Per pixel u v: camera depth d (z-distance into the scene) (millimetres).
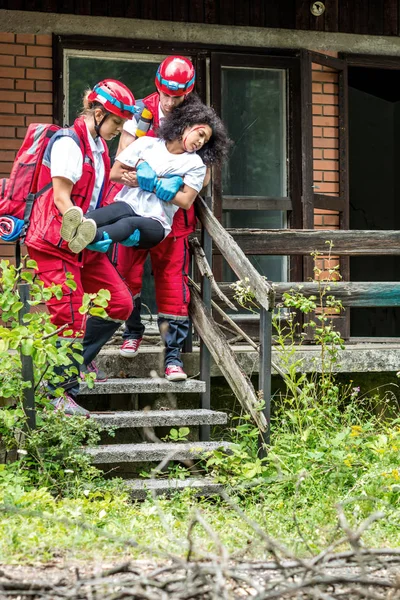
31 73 12664
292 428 10133
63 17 12742
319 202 13234
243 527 7148
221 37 13195
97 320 9016
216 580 4523
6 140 12578
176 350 9742
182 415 9266
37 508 7109
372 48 13789
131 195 9203
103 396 10086
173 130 9203
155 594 4516
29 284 8531
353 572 5344
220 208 12922
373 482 8328
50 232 8531
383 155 20047
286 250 11039
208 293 9938
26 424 8281
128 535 6555
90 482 8352
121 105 8508
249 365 10680
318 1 13477
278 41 13367
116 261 9594
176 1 13078
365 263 20219
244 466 8609
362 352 11016
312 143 13164
